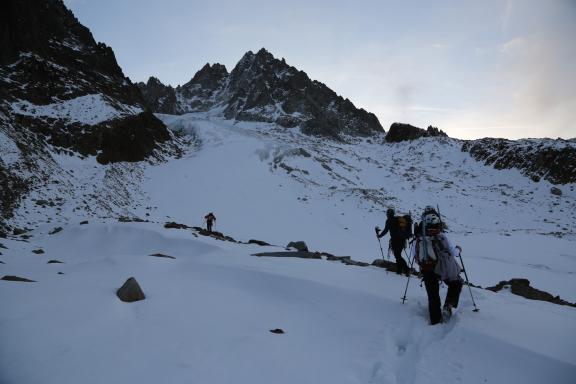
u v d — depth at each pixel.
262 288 8.04
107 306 5.91
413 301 6.99
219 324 5.90
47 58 48.78
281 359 4.87
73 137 39.09
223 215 36.41
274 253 12.16
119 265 9.22
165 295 7.05
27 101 40.56
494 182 64.62
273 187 46.31
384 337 5.68
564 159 62.19
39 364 4.16
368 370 4.79
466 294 7.61
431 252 6.05
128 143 44.53
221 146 57.72
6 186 25.45
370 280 8.49
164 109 128.50
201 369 4.44
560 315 6.49
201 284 8.12
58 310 5.51
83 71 53.59
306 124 100.69
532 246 32.12
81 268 8.97
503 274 21.95
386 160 81.81
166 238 17.47
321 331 6.00
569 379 4.20
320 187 50.50
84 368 4.21
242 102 119.06
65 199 28.94
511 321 5.89
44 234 21.53
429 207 6.52
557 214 50.41
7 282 6.56
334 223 38.44
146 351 4.74
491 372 4.46
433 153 82.69
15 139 31.22
